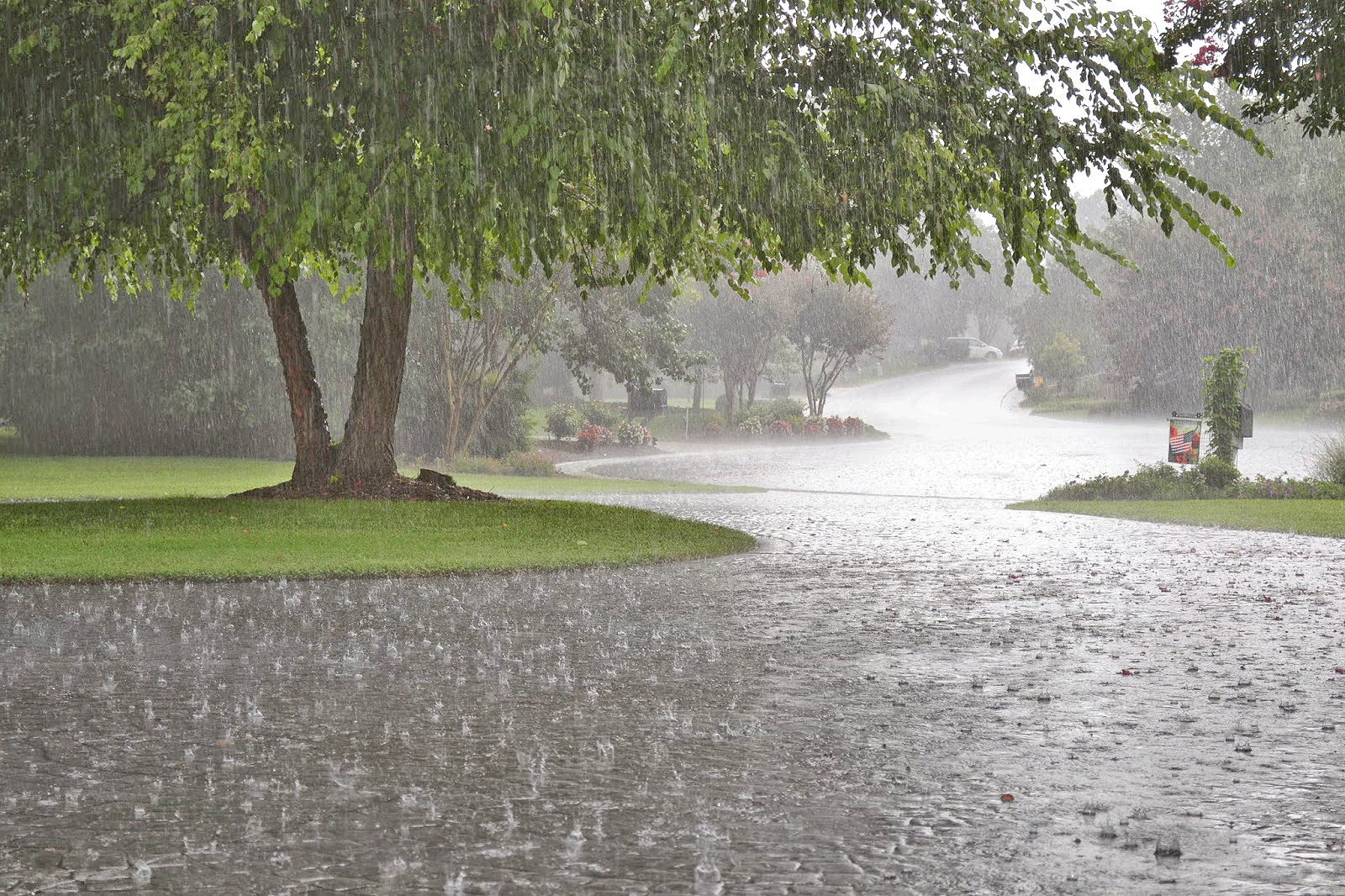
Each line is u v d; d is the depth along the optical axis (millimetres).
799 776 5965
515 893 4398
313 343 45625
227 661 8992
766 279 71500
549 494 31609
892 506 27234
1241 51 15469
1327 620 11234
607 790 5715
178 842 4949
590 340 52469
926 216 18766
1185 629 10711
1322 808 5457
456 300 21219
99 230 22938
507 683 8219
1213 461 28969
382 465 23469
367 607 11695
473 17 15914
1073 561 16250
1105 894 4406
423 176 16266
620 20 15883
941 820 5277
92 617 10977
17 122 18906
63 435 48156
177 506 21234
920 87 17594
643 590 13062
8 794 5629
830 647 9656
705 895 4383
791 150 17422
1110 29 17734
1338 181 74562
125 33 17094
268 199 16719
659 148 16766
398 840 4996
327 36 16578
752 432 67250
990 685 8219
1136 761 6270
